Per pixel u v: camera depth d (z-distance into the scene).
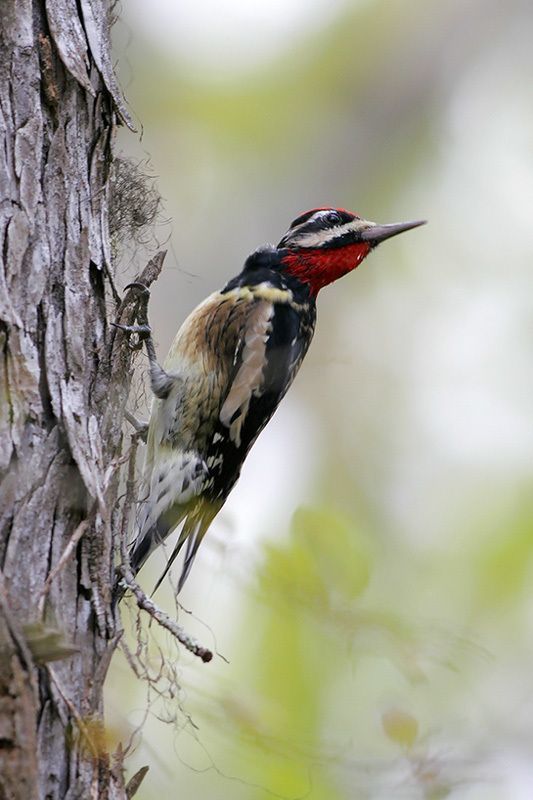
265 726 9.27
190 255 15.89
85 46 7.89
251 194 16.58
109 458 7.64
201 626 12.04
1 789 6.05
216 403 10.33
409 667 10.05
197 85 16.59
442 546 15.05
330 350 16.67
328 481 15.91
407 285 17.09
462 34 17.95
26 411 6.93
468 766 10.27
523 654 13.80
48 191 7.49
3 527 6.70
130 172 9.30
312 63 17.28
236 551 10.41
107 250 7.90
